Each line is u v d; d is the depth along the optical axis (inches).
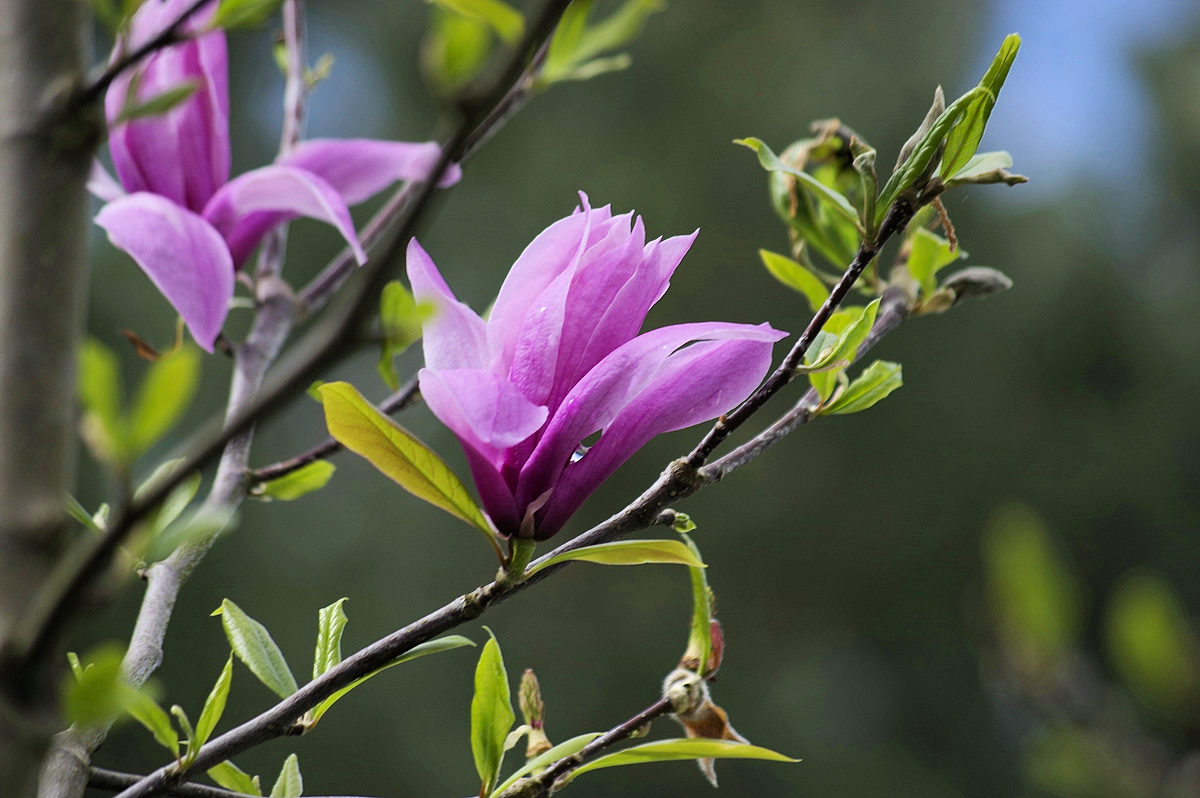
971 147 61.3
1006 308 417.1
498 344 61.1
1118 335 418.9
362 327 56.2
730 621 407.5
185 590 323.3
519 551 60.8
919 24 419.2
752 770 388.5
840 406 63.9
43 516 57.7
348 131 394.3
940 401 417.7
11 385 58.0
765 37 406.0
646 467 356.5
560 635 380.8
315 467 65.9
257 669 63.0
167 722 61.1
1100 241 428.1
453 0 62.3
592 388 60.7
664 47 398.6
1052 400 424.8
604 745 62.9
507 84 56.4
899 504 412.2
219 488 65.4
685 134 396.2
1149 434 423.2
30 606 57.4
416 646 61.6
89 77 59.3
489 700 62.5
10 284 58.2
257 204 65.2
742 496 406.9
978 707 413.1
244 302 67.9
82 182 58.7
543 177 387.2
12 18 58.8
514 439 59.8
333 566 357.7
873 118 392.2
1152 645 56.6
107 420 56.3
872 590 415.5
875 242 61.6
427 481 60.7
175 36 59.3
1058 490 415.5
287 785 63.6
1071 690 56.6
